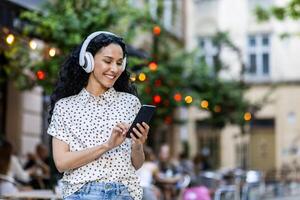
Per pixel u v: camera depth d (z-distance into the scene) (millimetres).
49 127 4293
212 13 38656
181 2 31250
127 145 4262
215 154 36469
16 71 12930
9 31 11281
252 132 38188
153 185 14266
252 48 39031
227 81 22953
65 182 4223
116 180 4195
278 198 25734
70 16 12414
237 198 17797
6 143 10477
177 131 30062
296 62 38219
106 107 4312
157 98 16641
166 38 19812
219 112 23094
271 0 38469
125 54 4410
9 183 10094
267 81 38094
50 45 12539
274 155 37844
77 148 4207
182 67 19359
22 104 17000
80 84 4375
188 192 14211
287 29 38281
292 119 37906
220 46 26016
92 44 4297
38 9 12703
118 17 13172
